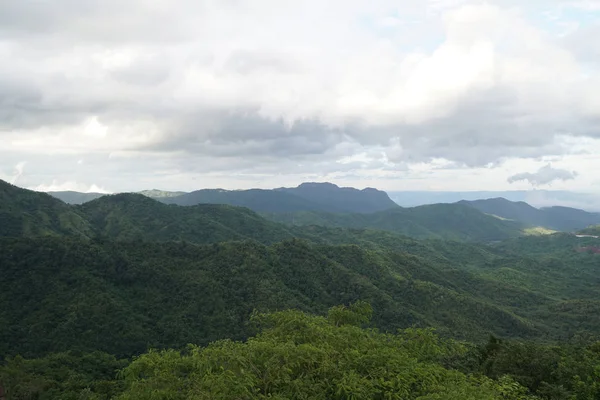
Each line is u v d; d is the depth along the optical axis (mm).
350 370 12516
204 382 11633
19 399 38031
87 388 37531
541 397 16812
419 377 12781
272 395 11531
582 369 17891
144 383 12547
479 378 15734
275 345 13961
